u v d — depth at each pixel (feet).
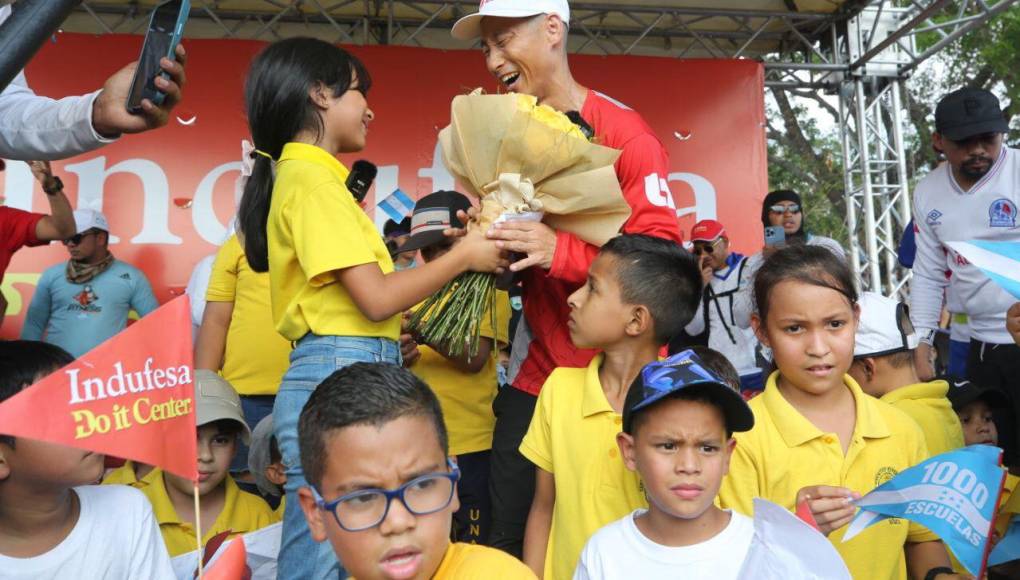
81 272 18.81
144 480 9.49
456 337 8.26
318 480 5.25
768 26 24.40
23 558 6.32
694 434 6.08
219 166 21.81
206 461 9.33
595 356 8.10
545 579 7.77
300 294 7.53
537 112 8.00
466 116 8.16
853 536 6.75
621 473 7.49
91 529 6.58
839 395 7.60
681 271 7.81
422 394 5.33
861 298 9.39
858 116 24.11
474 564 5.56
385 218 21.91
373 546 5.06
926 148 42.04
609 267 7.75
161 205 21.61
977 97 13.25
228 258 12.96
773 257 7.65
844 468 7.31
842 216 42.83
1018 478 8.49
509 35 8.87
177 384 5.72
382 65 22.39
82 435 5.32
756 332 7.91
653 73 23.02
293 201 7.55
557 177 8.14
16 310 20.88
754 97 23.09
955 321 14.73
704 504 6.13
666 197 8.83
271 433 9.98
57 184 14.87
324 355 7.39
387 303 7.39
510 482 8.97
